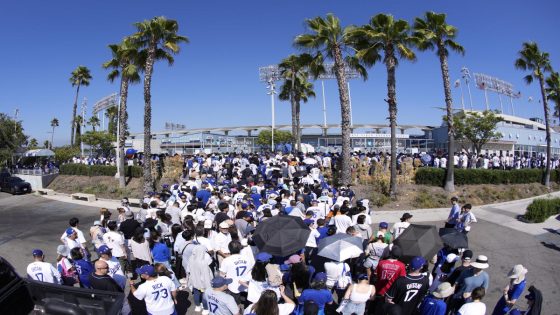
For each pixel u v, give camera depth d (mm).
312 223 9594
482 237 15102
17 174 40781
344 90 22719
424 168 24016
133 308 8062
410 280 6305
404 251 7586
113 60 30297
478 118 35562
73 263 8414
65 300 5469
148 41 26047
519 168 28953
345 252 7445
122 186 30328
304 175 20422
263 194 15727
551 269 11352
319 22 22781
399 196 22312
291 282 6965
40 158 53469
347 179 22672
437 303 6195
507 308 6746
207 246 8641
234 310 5938
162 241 10320
